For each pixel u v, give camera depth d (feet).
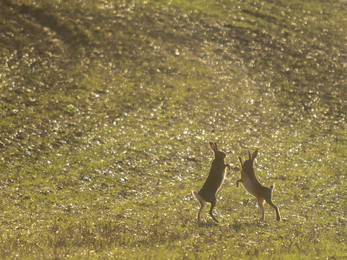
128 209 144.77
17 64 299.99
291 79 361.10
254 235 117.70
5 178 167.02
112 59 342.44
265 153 233.35
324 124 287.69
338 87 355.77
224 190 174.81
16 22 352.69
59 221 126.52
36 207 140.36
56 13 380.99
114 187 170.50
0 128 217.56
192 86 323.37
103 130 239.91
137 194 164.96
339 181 193.16
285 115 297.94
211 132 259.60
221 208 151.23
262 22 468.34
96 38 364.79
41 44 334.65
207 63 367.66
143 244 105.09
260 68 372.79
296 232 121.08
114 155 208.85
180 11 463.42
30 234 109.70
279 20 483.10
